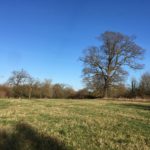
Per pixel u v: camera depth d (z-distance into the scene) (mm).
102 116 20375
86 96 70000
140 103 41875
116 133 13461
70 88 73312
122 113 23422
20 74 74062
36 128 13672
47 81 74250
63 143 10836
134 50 66875
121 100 51469
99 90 67938
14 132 12070
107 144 11117
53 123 15812
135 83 67312
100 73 67500
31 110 23016
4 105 28406
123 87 67375
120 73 66750
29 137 11344
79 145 10695
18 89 72875
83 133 13164
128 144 11227
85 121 17062
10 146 9953
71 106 29828
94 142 11375
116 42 66750
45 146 10148
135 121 18172
